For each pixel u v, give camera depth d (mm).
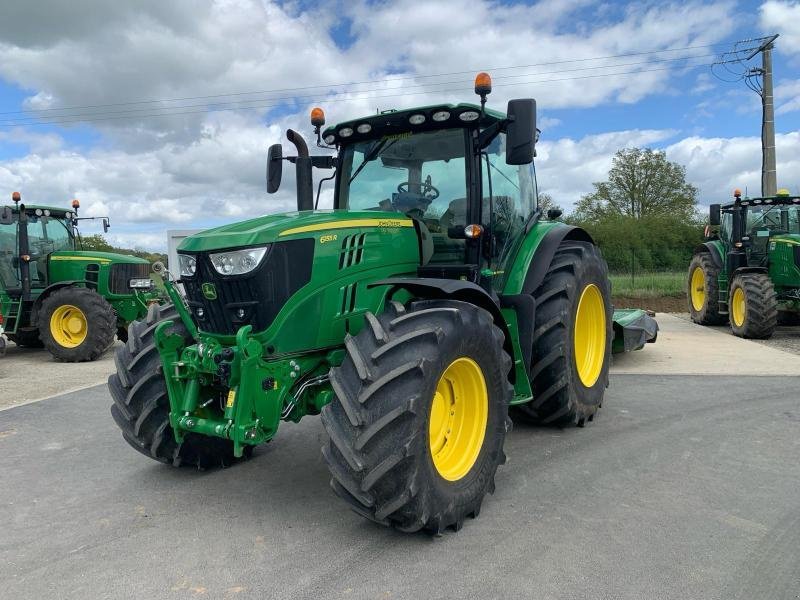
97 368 8859
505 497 3705
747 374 6906
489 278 4203
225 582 2795
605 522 3338
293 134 4641
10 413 5984
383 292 3783
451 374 3344
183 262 3584
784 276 9711
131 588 2760
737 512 3441
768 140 20500
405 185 4410
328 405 3094
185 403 3525
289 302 3346
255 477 4121
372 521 3285
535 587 2705
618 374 7051
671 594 2639
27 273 9992
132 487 3984
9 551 3137
